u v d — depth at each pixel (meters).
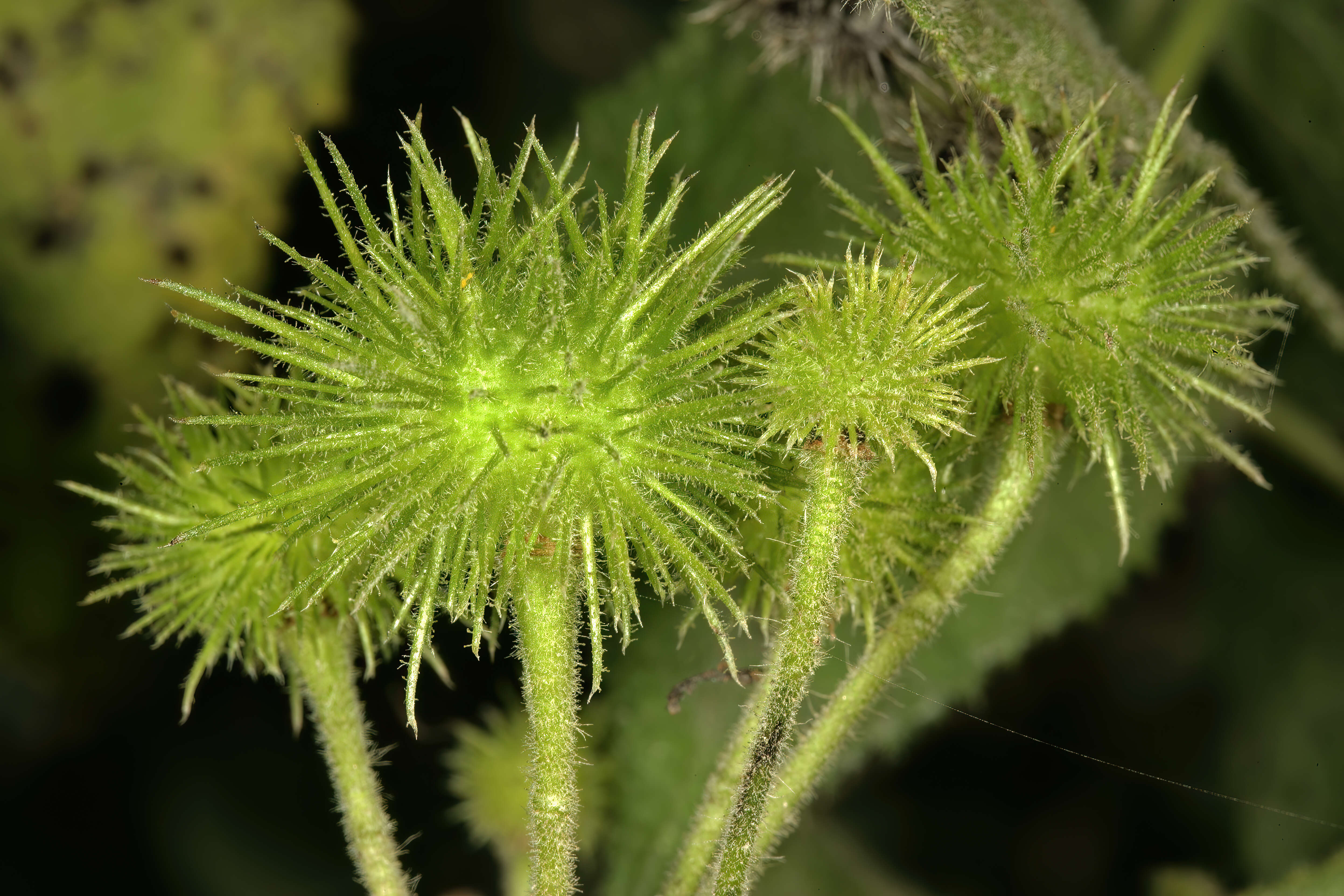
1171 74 0.25
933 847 0.25
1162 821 0.25
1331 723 0.25
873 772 0.25
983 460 0.20
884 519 0.20
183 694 0.24
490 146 0.24
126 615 0.24
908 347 0.19
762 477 0.20
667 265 0.19
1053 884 0.25
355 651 0.22
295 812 0.24
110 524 0.21
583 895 0.24
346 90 0.25
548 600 0.19
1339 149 0.26
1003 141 0.21
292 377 0.19
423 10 0.25
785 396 0.19
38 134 0.25
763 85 0.25
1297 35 0.26
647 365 0.19
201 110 0.25
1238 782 0.25
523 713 0.23
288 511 0.19
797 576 0.19
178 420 0.19
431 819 0.24
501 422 0.19
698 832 0.20
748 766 0.19
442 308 0.19
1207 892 0.24
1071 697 0.25
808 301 0.19
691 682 0.21
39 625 0.24
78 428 0.24
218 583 0.20
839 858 0.25
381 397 0.19
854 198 0.20
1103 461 0.21
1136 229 0.20
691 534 0.19
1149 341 0.20
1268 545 0.26
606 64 0.25
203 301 0.19
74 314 0.25
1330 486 0.26
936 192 0.20
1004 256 0.20
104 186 0.25
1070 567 0.25
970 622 0.25
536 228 0.19
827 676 0.24
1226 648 0.26
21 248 0.25
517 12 0.25
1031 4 0.22
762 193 0.19
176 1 0.25
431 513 0.19
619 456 0.19
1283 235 0.24
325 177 0.23
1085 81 0.22
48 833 0.24
